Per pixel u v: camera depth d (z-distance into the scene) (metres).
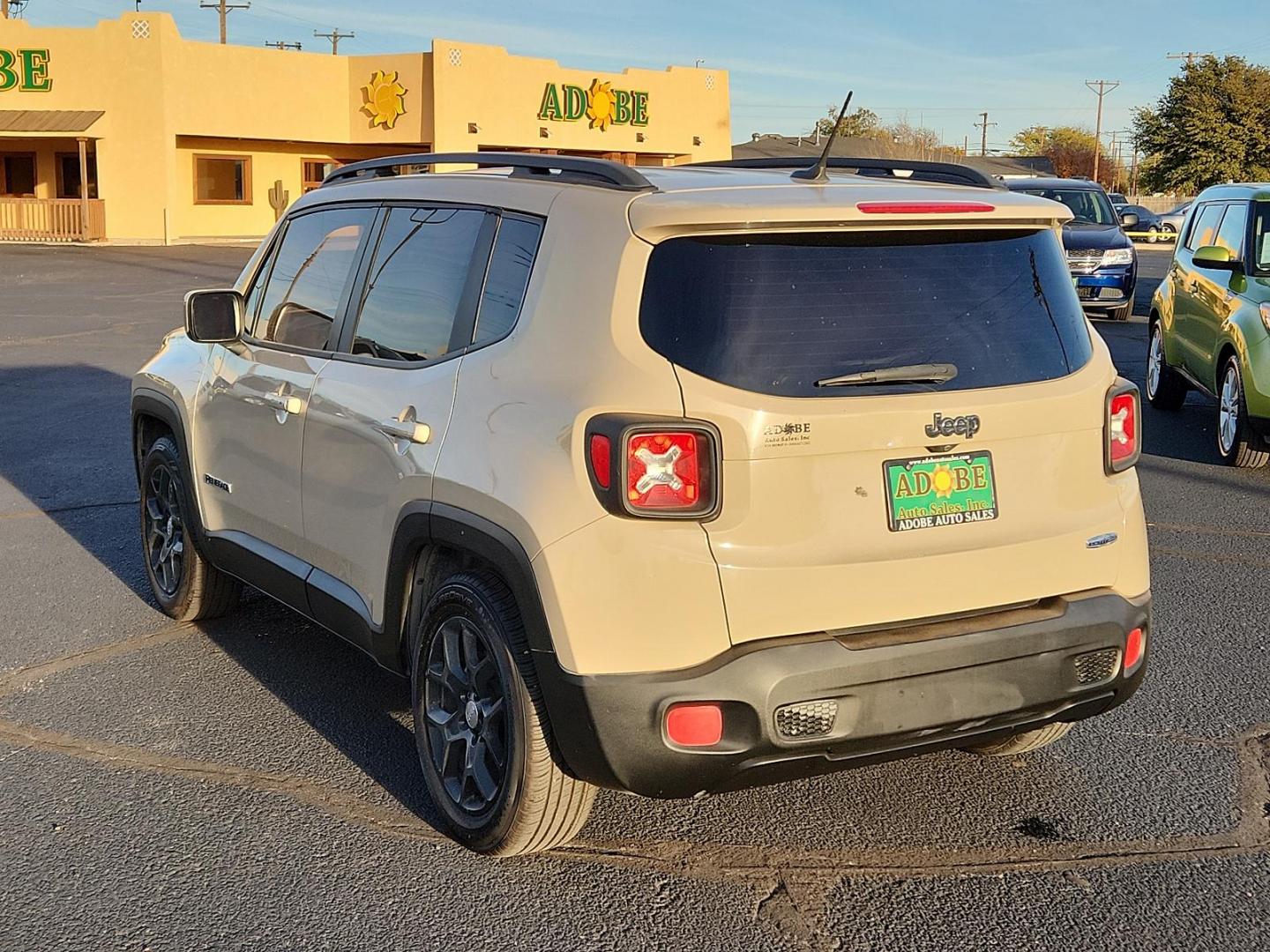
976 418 3.33
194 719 4.70
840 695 3.19
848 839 3.82
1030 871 3.63
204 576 5.57
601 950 3.24
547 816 3.46
